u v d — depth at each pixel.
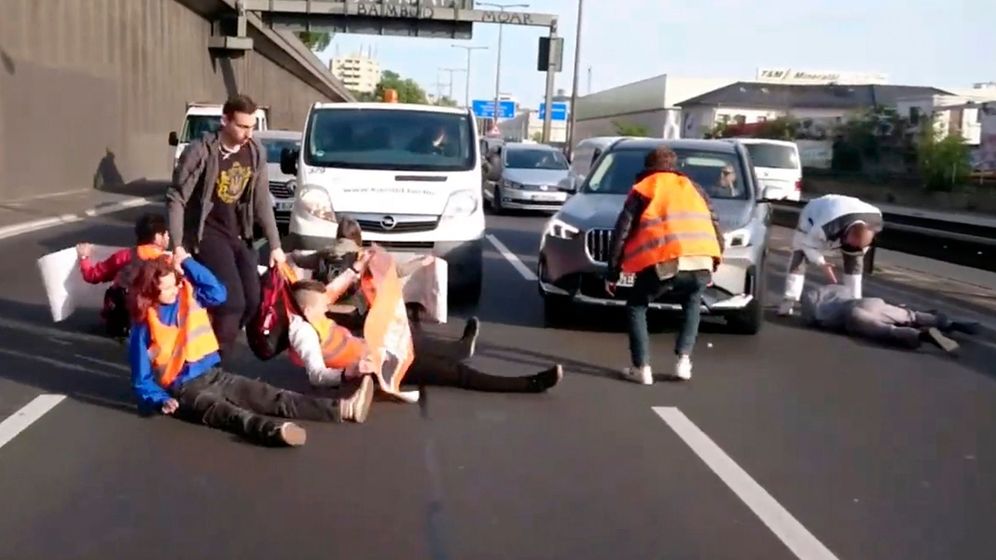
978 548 5.32
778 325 11.49
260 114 30.56
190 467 6.20
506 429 7.12
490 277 14.42
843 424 7.56
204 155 7.46
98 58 31.75
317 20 42.66
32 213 21.81
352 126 12.61
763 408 7.93
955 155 42.44
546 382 7.97
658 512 5.68
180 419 7.11
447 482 6.05
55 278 9.00
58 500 5.65
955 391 8.70
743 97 63.94
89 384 7.96
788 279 11.94
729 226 10.35
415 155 12.40
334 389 7.67
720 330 11.09
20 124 25.11
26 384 7.92
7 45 24.20
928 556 5.21
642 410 7.74
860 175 47.69
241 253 7.73
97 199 26.88
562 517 5.57
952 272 17.44
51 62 27.34
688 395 8.23
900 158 47.44
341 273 8.04
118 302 9.03
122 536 5.20
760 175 28.61
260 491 5.84
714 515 5.66
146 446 6.55
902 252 20.33
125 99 34.91
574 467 6.37
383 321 7.57
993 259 16.92
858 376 9.14
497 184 26.88
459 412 7.50
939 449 7.02
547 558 5.04
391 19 41.62
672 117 69.38
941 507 5.90
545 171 26.61
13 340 9.33
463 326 10.74
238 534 5.25
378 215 11.44
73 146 29.33
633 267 8.31
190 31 44.44
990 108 42.69
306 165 12.09
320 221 11.41
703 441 6.99
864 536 5.44
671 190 8.34
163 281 6.84
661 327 11.10
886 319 10.76
